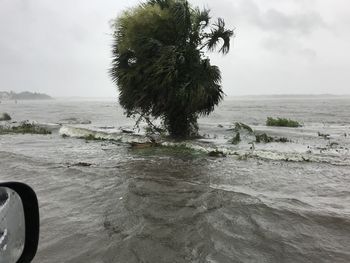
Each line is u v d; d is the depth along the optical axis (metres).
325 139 13.80
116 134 13.95
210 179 7.19
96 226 4.66
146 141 12.68
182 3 12.76
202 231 4.45
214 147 11.09
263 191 6.33
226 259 3.72
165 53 12.32
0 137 14.66
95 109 53.88
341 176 7.59
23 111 46.81
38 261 3.73
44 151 10.85
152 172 7.80
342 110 46.00
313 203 5.61
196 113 14.02
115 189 6.38
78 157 9.77
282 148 11.28
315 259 3.74
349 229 4.54
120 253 3.86
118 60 13.38
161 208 5.32
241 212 5.12
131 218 4.92
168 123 13.70
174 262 3.66
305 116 32.50
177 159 9.44
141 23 12.84
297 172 7.92
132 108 13.87
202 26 13.43
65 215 5.11
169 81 12.06
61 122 24.48
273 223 4.72
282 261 3.69
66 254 3.88
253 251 3.91
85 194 6.13
